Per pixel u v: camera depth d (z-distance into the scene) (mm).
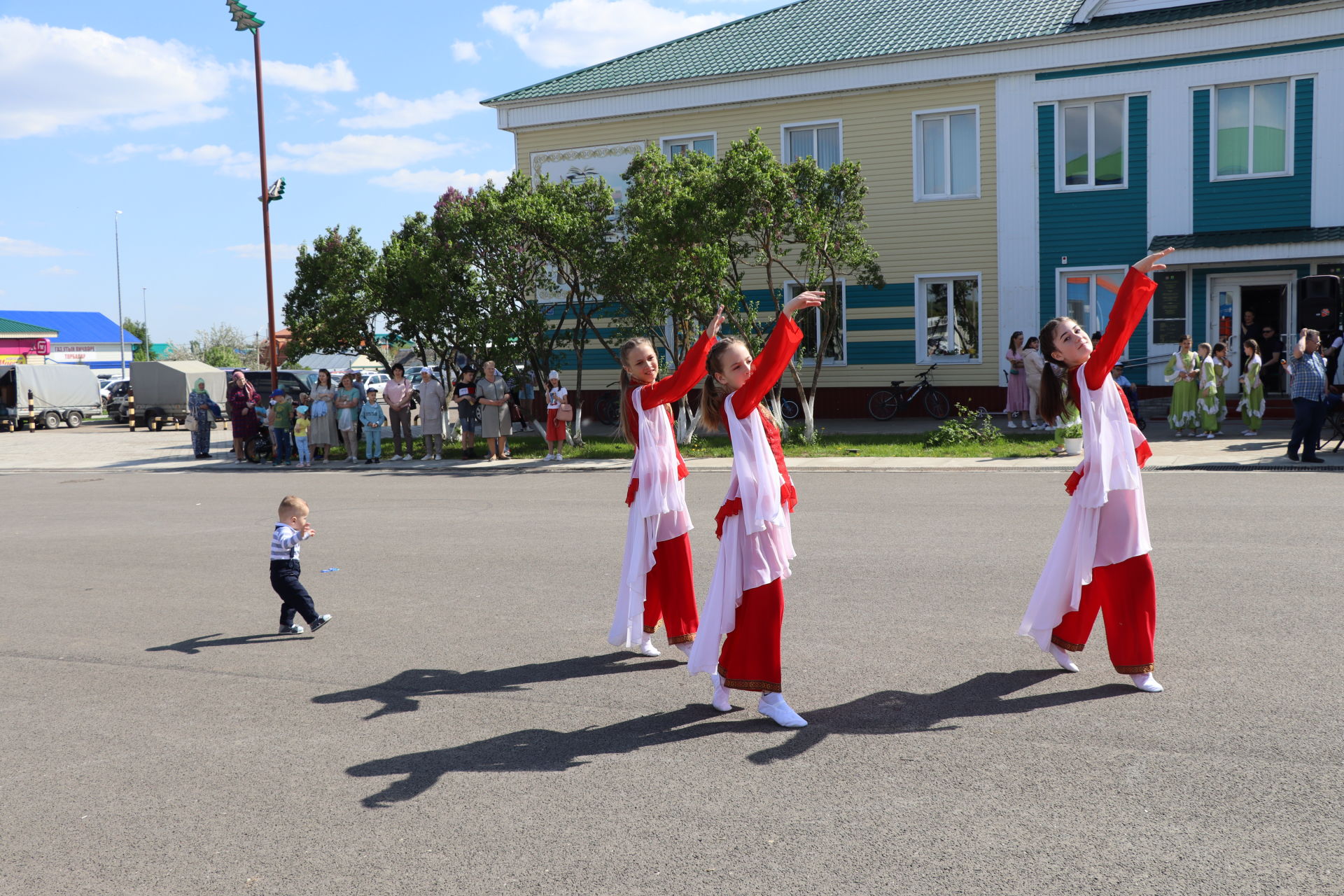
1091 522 5066
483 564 9094
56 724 5230
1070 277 22672
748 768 4320
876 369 24328
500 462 19203
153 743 4914
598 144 26172
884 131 23688
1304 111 20516
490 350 20547
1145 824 3621
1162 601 6641
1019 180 22719
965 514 10711
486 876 3445
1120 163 22031
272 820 3979
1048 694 5066
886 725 4742
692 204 18219
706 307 18656
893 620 6551
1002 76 22578
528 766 4434
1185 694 4934
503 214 19781
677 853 3562
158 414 35344
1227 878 3230
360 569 9094
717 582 4961
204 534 11625
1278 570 7371
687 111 25266
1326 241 19609
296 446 22500
